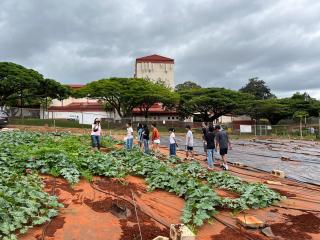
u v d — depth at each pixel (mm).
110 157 15492
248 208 10055
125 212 9227
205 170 14727
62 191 10727
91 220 8656
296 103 67250
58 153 14109
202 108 61156
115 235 7953
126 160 16234
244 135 50125
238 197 11273
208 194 9945
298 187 13789
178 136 43531
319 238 8258
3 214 7641
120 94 54188
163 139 38531
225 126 53562
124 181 12344
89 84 56219
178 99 57719
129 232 8094
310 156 24953
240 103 60406
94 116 58688
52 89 51438
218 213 9539
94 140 21031
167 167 14062
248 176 16094
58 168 12703
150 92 54812
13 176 10930
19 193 9000
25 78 47125
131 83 57062
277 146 33906
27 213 8102
